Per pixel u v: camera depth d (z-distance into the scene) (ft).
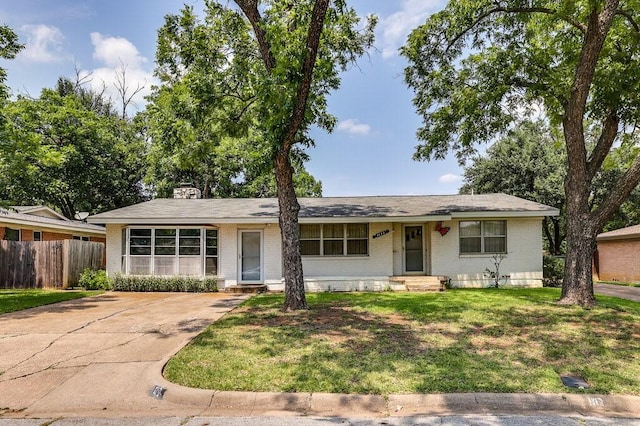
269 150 30.40
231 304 35.60
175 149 40.11
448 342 21.45
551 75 36.32
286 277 31.04
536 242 49.88
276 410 14.69
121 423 13.37
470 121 40.19
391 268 50.29
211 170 87.51
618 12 32.27
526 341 21.71
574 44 37.01
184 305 35.22
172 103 38.75
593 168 33.86
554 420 13.51
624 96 33.73
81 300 39.19
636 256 63.16
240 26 36.91
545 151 88.48
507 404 14.79
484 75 38.42
